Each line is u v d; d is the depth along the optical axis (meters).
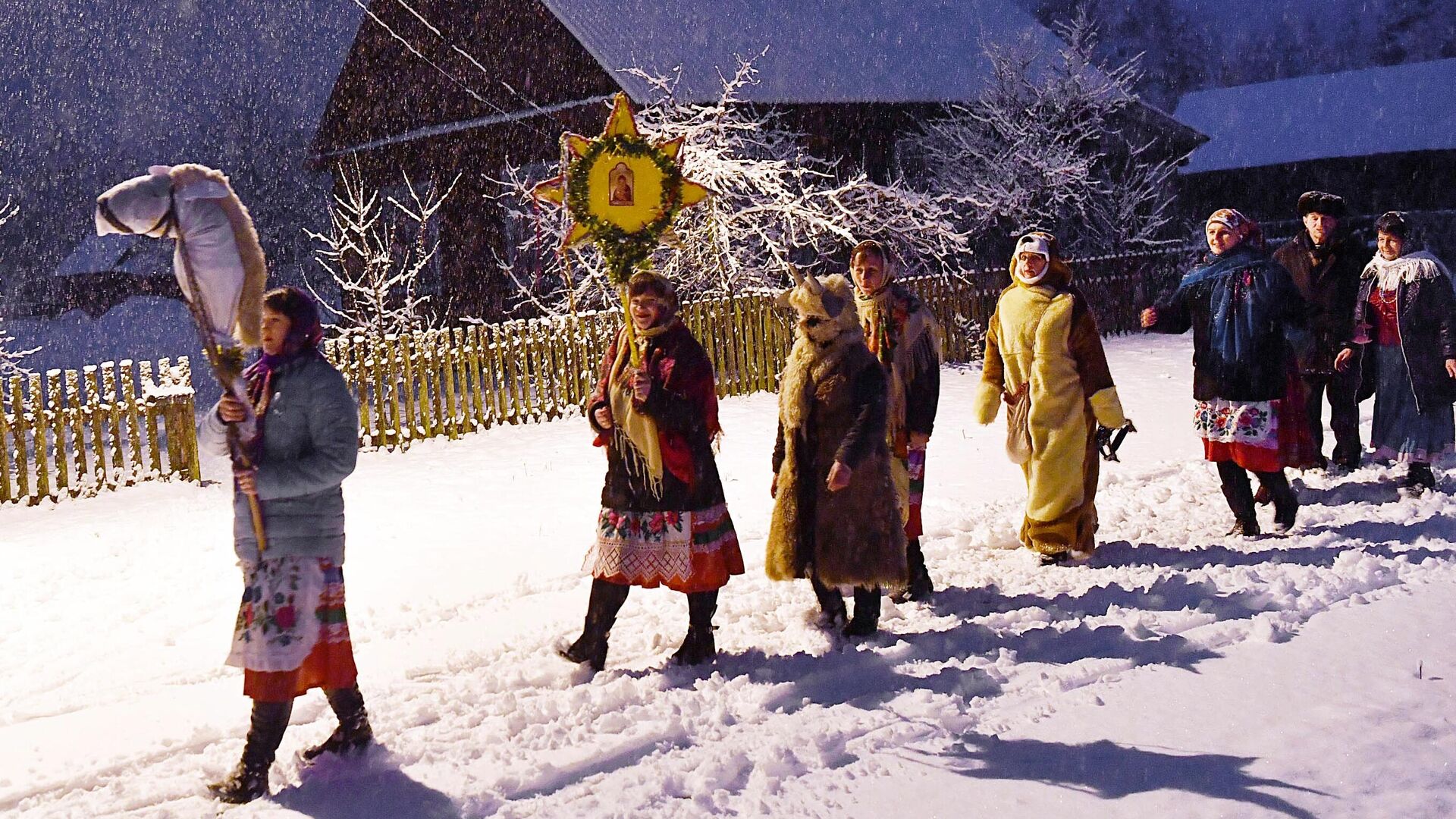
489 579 7.23
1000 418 12.40
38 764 4.68
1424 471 8.67
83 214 38.62
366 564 7.70
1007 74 24.66
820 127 23.41
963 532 7.88
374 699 5.20
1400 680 5.10
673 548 5.36
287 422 4.32
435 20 24.00
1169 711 4.86
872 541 5.69
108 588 7.42
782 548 5.83
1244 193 40.28
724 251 17.33
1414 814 3.98
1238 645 5.62
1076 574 6.90
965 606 6.37
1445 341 8.46
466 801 4.21
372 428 12.26
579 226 5.56
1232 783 4.22
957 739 4.67
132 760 4.66
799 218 17.89
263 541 4.33
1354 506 8.33
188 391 10.87
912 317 6.39
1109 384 7.11
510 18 22.77
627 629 6.15
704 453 5.43
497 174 23.23
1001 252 24.44
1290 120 40.59
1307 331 9.09
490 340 13.94
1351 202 38.88
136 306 31.03
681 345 5.41
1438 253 35.94
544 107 22.44
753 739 4.69
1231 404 7.55
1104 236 26.44
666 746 4.66
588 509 9.11
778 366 15.12
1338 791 4.14
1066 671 5.32
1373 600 6.17
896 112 24.39
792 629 6.04
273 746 4.35
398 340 12.27
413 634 6.18
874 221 18.36
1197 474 9.41
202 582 7.45
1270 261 7.66
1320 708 4.83
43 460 10.35
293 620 4.32
